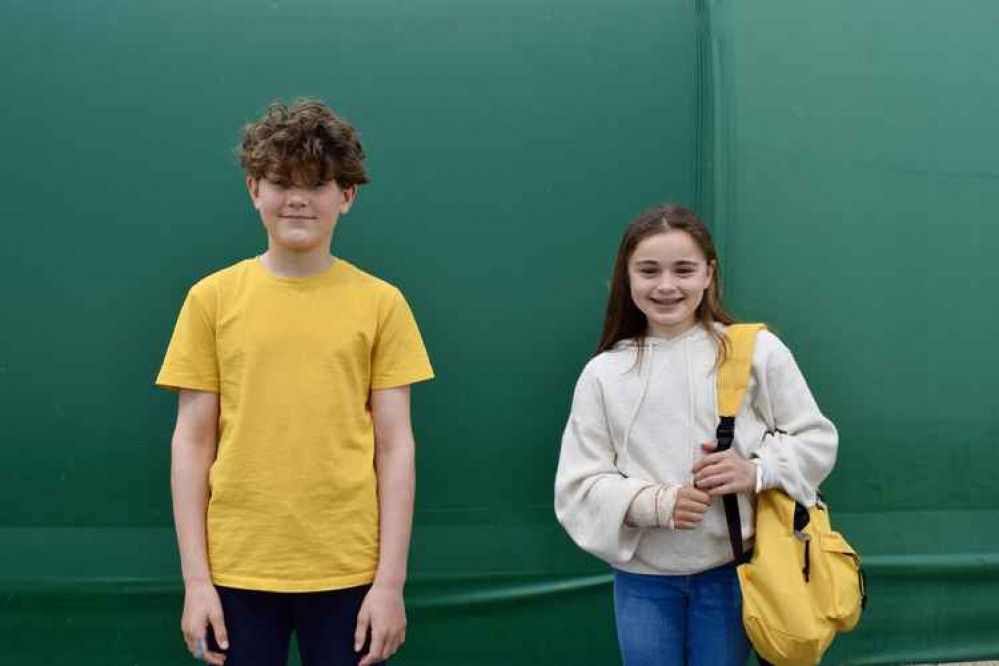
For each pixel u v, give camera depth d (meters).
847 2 2.85
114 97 2.68
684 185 2.82
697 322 2.23
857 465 2.84
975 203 2.89
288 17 2.72
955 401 2.88
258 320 2.00
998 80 2.90
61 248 2.66
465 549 2.76
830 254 2.83
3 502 2.65
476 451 2.77
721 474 2.03
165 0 2.70
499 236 2.77
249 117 2.71
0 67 2.65
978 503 2.89
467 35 2.77
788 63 2.83
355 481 1.99
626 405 2.16
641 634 2.12
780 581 2.00
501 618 2.77
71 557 2.66
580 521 2.16
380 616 1.95
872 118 2.85
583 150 2.79
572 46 2.80
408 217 2.75
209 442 2.04
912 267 2.87
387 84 2.74
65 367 2.67
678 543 2.11
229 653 1.95
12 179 2.65
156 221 2.69
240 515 1.96
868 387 2.85
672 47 2.82
